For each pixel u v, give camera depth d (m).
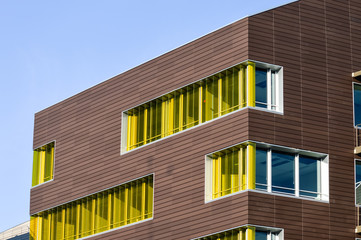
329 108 51.28
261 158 49.06
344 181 50.66
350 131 51.59
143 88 56.97
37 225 63.47
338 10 53.34
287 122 49.78
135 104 57.28
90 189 59.25
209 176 50.91
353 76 52.56
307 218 49.00
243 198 47.97
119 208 56.97
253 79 49.84
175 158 53.22
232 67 50.75
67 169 61.72
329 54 52.22
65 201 61.16
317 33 52.19
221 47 51.75
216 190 50.38
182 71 54.19
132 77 58.09
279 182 49.12
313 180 50.22
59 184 62.09
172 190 52.91
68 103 63.12
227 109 50.78
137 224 54.94
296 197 49.06
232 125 49.75
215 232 49.19
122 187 57.09
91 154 59.94
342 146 51.09
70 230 60.47
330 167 50.41
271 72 50.66
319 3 52.75
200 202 50.72
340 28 53.06
